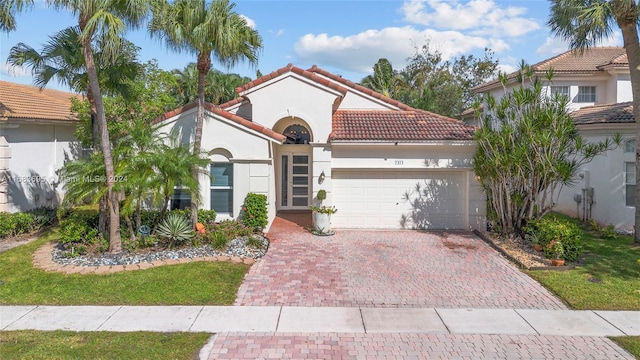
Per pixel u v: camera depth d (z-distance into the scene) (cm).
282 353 707
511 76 2352
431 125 1739
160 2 1238
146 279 1033
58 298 935
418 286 1050
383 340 758
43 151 1891
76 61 1384
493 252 1363
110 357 685
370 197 1703
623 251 1352
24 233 1568
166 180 1248
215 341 748
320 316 862
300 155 2038
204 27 1279
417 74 5200
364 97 1984
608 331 802
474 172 1573
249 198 1515
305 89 1630
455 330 802
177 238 1276
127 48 1444
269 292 997
